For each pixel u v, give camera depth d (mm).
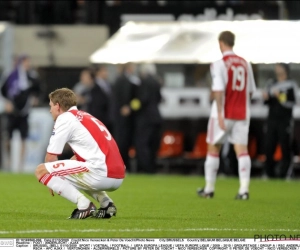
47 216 35062
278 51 75562
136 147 72938
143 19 86875
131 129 73312
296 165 74688
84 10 91812
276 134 68500
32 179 63344
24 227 30609
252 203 43938
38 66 92125
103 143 32531
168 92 78312
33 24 92625
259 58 75375
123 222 32656
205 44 78500
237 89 45719
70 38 91812
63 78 92500
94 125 32688
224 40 45781
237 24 79375
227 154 72250
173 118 78000
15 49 91625
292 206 42281
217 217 35969
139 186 57219
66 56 91875
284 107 67750
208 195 47344
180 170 79938
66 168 32219
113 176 32500
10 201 43344
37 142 78875
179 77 80500
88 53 91625
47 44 91938
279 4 82938
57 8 92375
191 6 85250
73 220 32625
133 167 80500
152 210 39156
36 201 43469
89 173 32250
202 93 77938
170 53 78250
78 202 32656
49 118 78688
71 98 32875
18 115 74688
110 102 73062
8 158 81875
